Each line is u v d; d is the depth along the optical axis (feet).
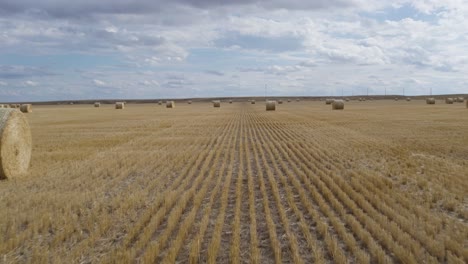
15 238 24.04
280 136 79.30
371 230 24.80
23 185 39.47
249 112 179.73
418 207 29.30
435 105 217.97
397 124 98.68
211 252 21.79
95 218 28.37
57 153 59.82
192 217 27.81
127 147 66.44
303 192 33.83
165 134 86.58
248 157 55.01
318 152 57.11
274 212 29.81
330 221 27.32
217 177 42.50
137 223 26.55
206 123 116.78
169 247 23.41
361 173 41.93
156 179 41.29
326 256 21.93
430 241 22.41
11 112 43.88
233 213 29.73
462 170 42.70
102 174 44.06
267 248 23.21
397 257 21.16
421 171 42.65
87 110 226.58
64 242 24.32
